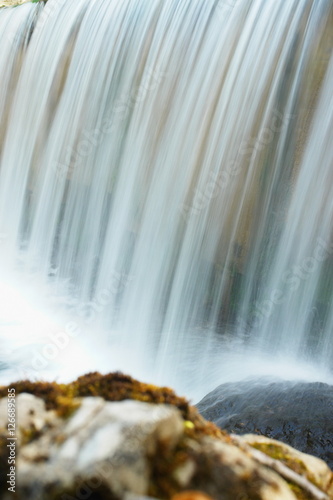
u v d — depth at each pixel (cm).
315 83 657
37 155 1078
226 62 768
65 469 179
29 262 1055
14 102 1152
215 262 783
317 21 657
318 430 459
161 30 876
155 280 844
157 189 848
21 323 849
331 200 651
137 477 178
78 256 984
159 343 801
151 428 190
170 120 838
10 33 1200
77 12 1055
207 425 245
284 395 525
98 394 239
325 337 695
